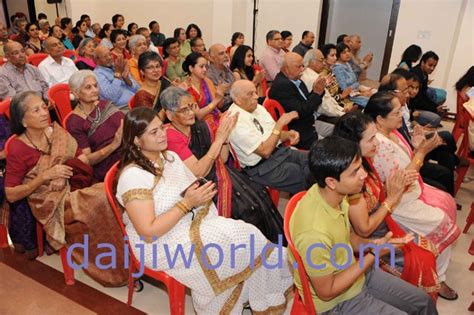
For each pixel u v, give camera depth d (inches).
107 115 87.3
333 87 139.3
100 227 69.4
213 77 138.8
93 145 86.9
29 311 68.4
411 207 74.5
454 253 91.6
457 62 216.1
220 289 59.3
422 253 64.9
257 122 91.3
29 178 72.7
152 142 56.2
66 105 110.5
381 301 52.1
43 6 336.8
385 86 102.8
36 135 73.2
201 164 71.1
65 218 70.4
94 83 85.7
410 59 180.1
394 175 59.7
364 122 63.5
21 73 130.9
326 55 157.6
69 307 70.0
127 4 315.9
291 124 112.6
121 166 58.4
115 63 124.3
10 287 74.2
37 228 81.9
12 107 69.9
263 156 87.9
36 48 215.2
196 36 240.8
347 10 266.1
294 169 89.0
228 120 74.9
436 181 98.2
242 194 76.7
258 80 145.8
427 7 222.2
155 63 104.7
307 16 268.2
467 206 115.3
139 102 104.7
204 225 59.5
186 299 74.2
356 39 192.7
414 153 83.9
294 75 113.0
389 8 252.5
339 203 49.8
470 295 77.2
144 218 53.2
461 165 116.0
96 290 75.2
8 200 73.5
